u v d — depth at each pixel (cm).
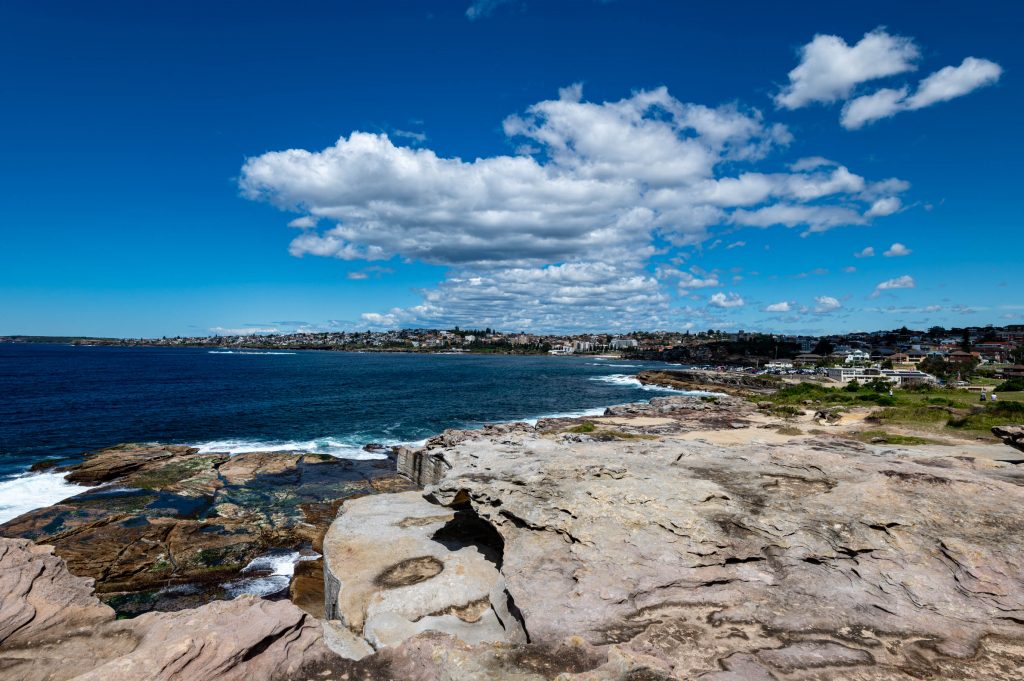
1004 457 2236
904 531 1219
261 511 2748
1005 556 1109
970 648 945
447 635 986
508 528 1486
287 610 900
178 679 718
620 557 1254
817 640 987
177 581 2002
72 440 4447
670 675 805
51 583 949
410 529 1839
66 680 731
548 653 912
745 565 1216
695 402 6738
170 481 3183
